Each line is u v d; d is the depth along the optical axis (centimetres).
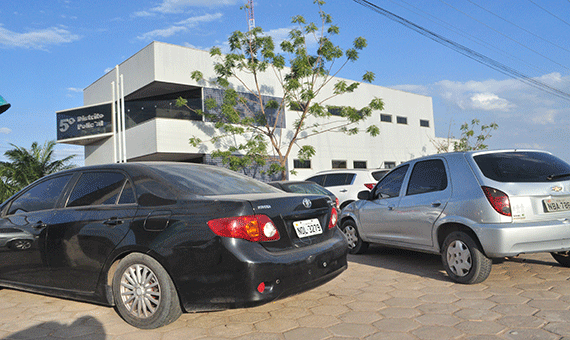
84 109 2019
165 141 1680
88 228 370
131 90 1858
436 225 491
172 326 349
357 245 666
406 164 578
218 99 1858
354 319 355
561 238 424
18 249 416
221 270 307
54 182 433
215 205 324
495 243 419
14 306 428
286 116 2070
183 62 1767
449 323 337
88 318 378
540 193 432
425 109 2803
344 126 1894
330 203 402
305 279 332
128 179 379
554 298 388
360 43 1670
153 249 327
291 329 336
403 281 484
